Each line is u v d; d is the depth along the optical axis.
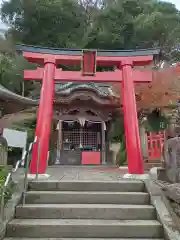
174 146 5.17
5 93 6.50
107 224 4.33
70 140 15.64
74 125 15.82
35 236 4.22
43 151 6.96
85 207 4.77
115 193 5.20
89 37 29.94
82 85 13.61
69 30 30.88
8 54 25.45
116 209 4.75
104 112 15.21
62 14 29.36
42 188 5.46
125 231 4.28
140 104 12.60
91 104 15.13
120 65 8.52
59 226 4.27
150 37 29.89
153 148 11.29
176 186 4.39
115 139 14.84
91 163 14.63
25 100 7.50
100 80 8.47
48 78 8.01
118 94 13.82
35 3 28.64
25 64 23.06
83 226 4.29
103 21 31.17
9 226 4.24
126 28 30.39
